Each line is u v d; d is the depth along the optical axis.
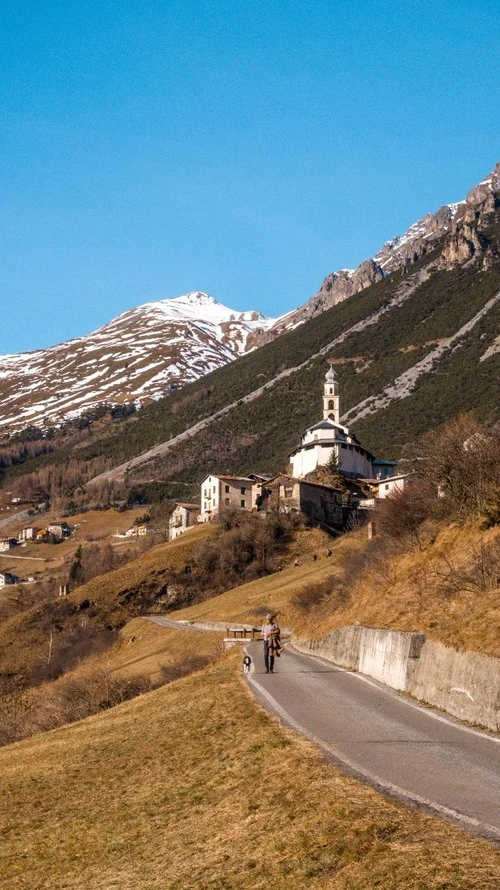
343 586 51.50
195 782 18.78
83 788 21.58
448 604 28.22
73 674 83.88
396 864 11.20
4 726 47.84
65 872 15.84
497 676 19.83
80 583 142.50
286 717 22.47
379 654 29.45
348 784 14.95
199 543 119.69
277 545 117.00
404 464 150.75
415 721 21.17
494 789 14.37
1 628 108.38
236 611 83.06
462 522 41.25
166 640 79.75
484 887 10.08
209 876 12.98
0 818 20.53
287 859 12.54
